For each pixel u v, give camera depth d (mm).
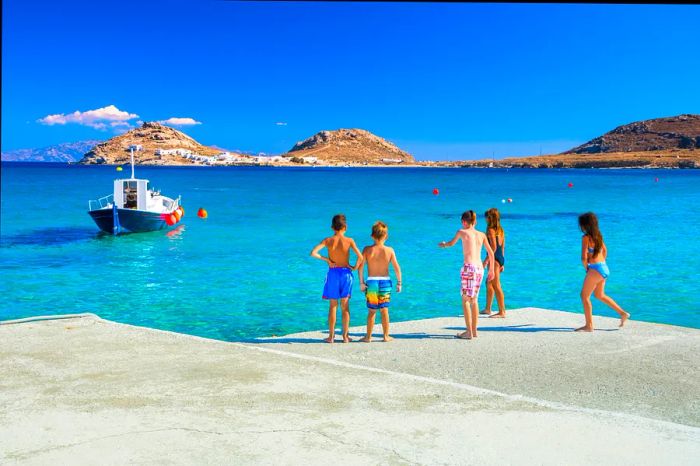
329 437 4176
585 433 4348
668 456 3938
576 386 6102
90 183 92312
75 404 4871
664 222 32938
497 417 4672
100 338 7379
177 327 11625
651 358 7191
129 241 26141
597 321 9602
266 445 4012
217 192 72875
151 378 5664
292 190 78500
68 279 17047
